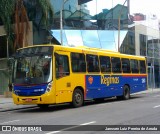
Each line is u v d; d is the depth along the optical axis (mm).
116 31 43250
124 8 44438
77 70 21297
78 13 40156
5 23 29750
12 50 31406
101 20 42188
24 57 19969
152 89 45625
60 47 20000
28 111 20203
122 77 26484
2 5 29469
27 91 19359
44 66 19312
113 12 43531
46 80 19062
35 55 19703
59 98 19531
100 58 23875
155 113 16250
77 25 39781
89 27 40969
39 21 33750
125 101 25125
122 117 14977
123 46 43344
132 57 28281
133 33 46594
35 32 34344
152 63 51719
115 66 25656
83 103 23188
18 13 29969
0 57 35875
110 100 26672
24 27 30172
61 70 19875
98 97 23328
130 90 27641
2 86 36281
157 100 25406
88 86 22266
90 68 22625
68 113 17594
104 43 41469
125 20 44312
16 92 19797
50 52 19406
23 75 19703
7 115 18281
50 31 36344
